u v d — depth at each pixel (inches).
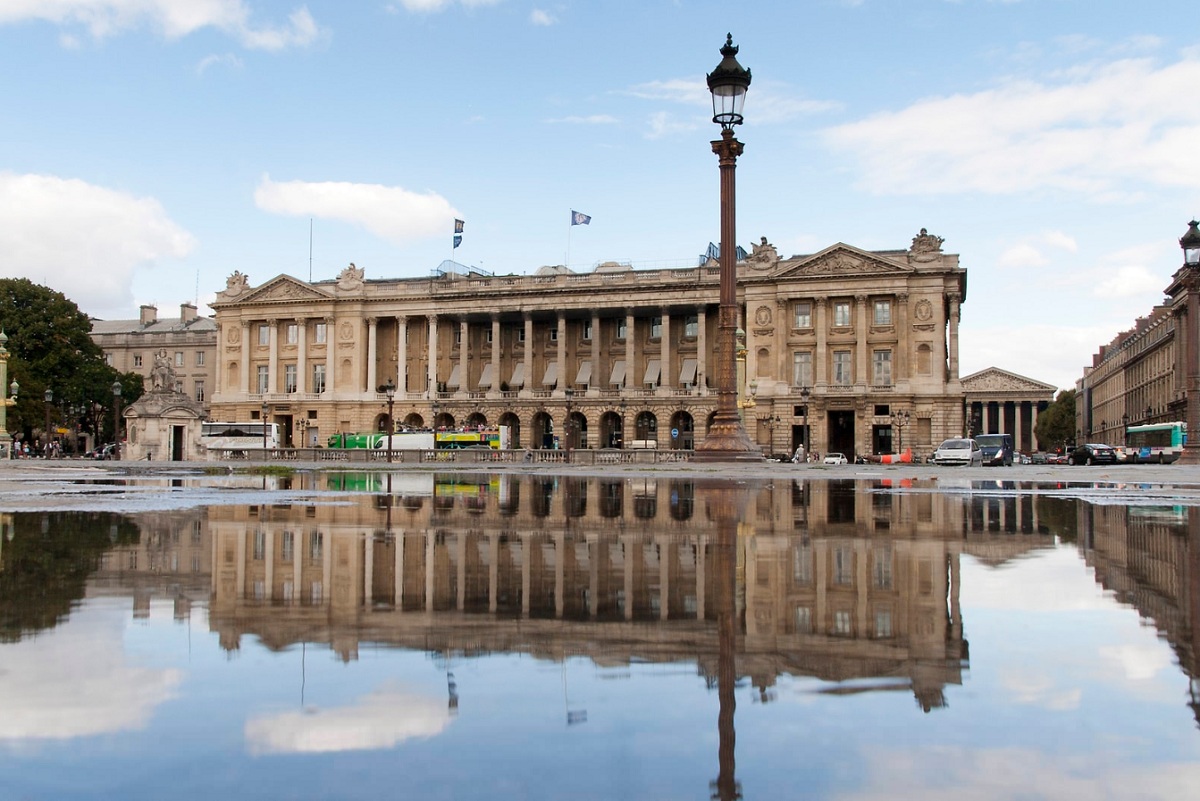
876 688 208.8
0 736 173.8
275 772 158.2
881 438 4788.4
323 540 528.1
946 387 4714.6
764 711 191.9
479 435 4864.7
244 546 493.0
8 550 467.5
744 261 5083.7
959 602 319.9
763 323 4953.3
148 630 269.6
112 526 606.9
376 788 152.2
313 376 5674.2
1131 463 4421.8
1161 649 246.2
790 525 636.1
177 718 185.6
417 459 3853.3
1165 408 6515.8
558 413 5310.0
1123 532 579.5
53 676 215.6
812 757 165.9
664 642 255.9
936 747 170.4
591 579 376.5
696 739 175.0
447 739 174.7
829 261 4849.9
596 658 237.3
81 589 345.7
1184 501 915.4
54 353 5172.2
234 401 5733.3
